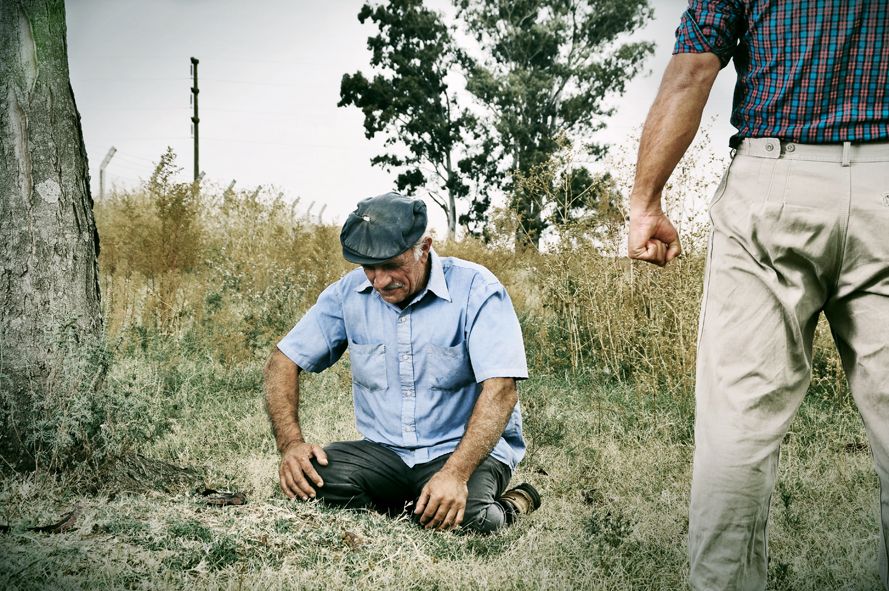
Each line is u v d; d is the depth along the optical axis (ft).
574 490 13.02
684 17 7.04
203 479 12.57
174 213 28.12
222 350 20.75
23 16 11.98
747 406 6.69
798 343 6.72
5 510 9.97
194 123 113.39
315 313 11.84
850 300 6.67
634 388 18.88
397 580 8.80
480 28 118.32
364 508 10.91
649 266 20.15
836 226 6.44
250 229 38.52
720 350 6.83
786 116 6.56
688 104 6.99
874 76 6.32
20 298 11.75
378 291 10.82
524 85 111.04
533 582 8.98
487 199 119.03
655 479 13.24
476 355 10.94
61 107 12.24
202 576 8.46
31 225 11.89
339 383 19.07
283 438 11.43
